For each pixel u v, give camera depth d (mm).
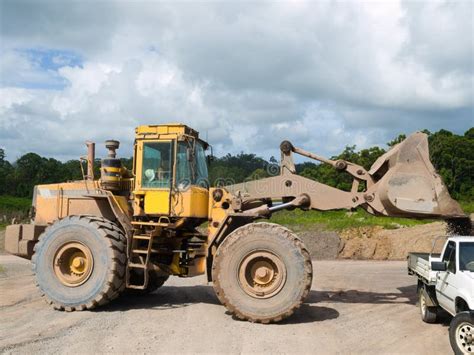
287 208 9547
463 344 6105
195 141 9727
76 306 8875
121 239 9172
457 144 35625
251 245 8250
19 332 7355
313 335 7391
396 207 8977
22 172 42250
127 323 8016
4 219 31734
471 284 6566
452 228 9367
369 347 6824
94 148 10453
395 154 9164
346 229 23625
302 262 8133
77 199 10125
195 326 7832
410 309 9484
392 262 19609
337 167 9539
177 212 9211
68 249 9094
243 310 8109
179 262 9859
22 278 13453
